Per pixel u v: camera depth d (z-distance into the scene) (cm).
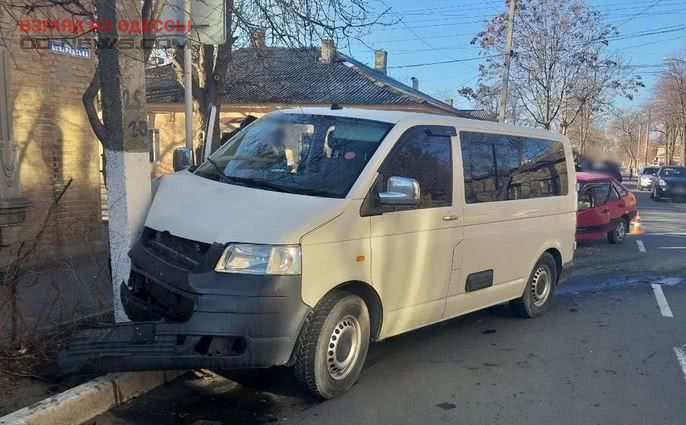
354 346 468
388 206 480
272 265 405
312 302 423
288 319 408
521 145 675
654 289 906
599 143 3666
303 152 507
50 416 388
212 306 399
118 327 424
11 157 775
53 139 854
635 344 625
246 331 398
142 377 462
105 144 497
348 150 495
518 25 2636
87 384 430
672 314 755
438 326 681
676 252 1277
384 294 483
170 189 496
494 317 726
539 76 2686
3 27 722
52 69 849
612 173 2311
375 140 500
